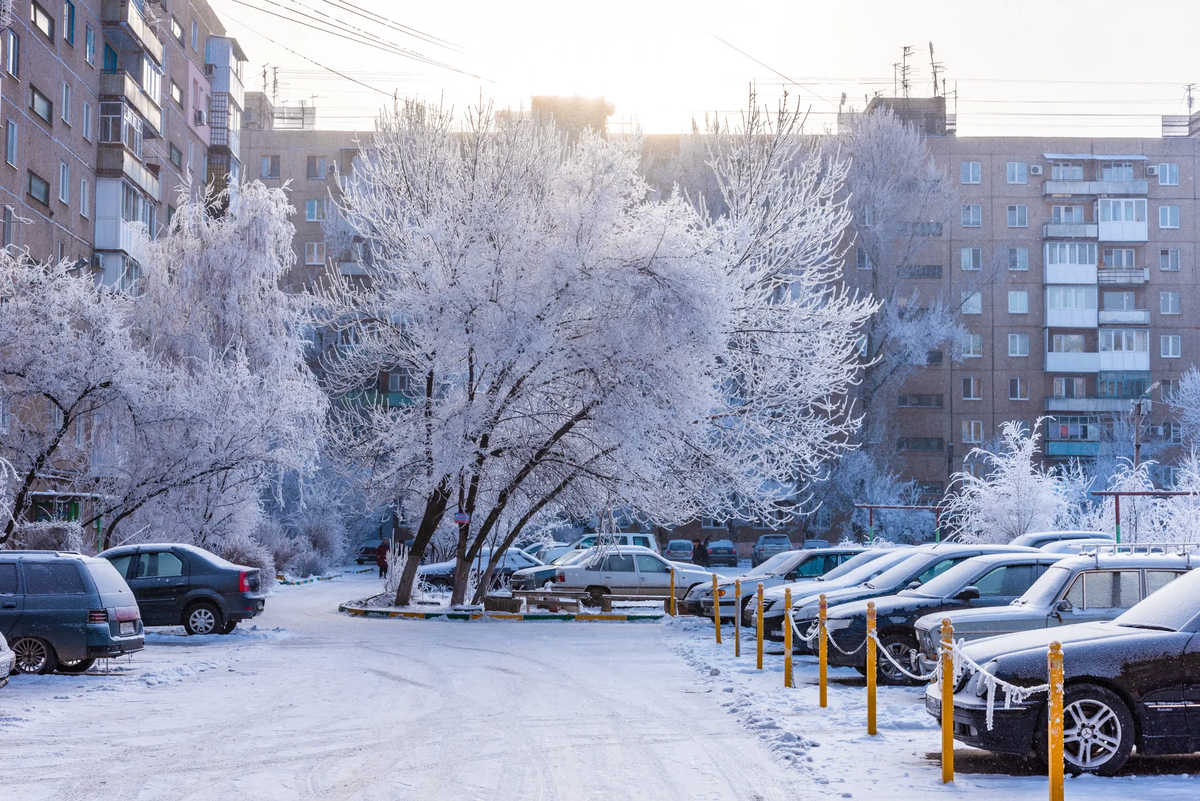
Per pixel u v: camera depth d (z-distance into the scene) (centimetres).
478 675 1577
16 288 2497
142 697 1334
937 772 900
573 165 2762
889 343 6450
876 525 6412
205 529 3039
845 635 1483
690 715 1210
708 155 6525
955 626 1205
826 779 871
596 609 2828
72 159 4194
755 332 2809
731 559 6300
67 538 2550
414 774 891
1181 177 8525
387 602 2994
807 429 2847
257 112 9781
